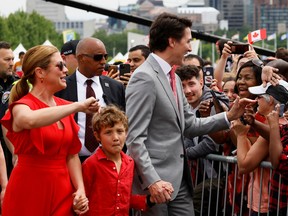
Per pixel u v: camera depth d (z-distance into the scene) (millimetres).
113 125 6816
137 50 9852
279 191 7219
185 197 7203
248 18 123062
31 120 6250
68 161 6703
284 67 7660
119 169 6902
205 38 14555
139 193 7066
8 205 6555
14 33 84688
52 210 6547
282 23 122812
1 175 7832
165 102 6973
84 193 6652
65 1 14672
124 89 7891
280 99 7090
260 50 13422
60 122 6551
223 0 121938
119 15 14789
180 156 7090
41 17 89188
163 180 6992
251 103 7137
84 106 6301
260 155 7172
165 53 7047
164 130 7012
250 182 7516
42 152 6402
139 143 6863
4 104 8609
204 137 7953
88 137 7473
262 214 7402
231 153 8125
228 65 10945
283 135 7059
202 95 8727
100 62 7645
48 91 6555
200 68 8867
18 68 13953
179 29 7020
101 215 6859
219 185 7836
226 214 7871
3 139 8727
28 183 6492
